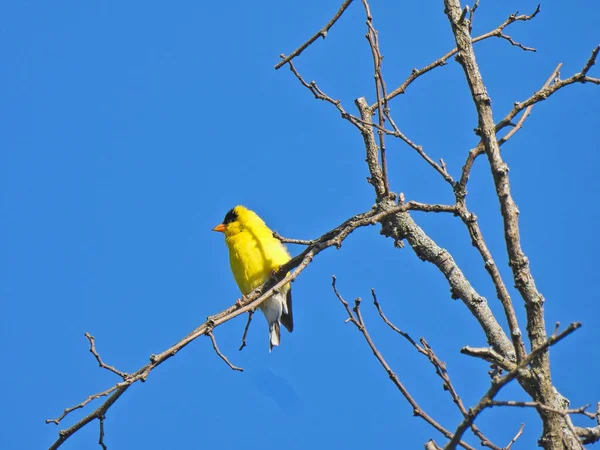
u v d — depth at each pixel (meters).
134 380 8.99
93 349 9.00
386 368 9.02
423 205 9.69
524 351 7.98
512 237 8.41
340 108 10.93
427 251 10.57
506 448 8.76
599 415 9.05
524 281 8.28
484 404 6.97
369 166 11.19
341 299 9.55
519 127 9.34
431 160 9.66
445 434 8.66
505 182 8.55
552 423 7.77
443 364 8.96
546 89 9.26
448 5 9.23
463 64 9.00
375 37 10.55
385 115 10.46
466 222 9.31
